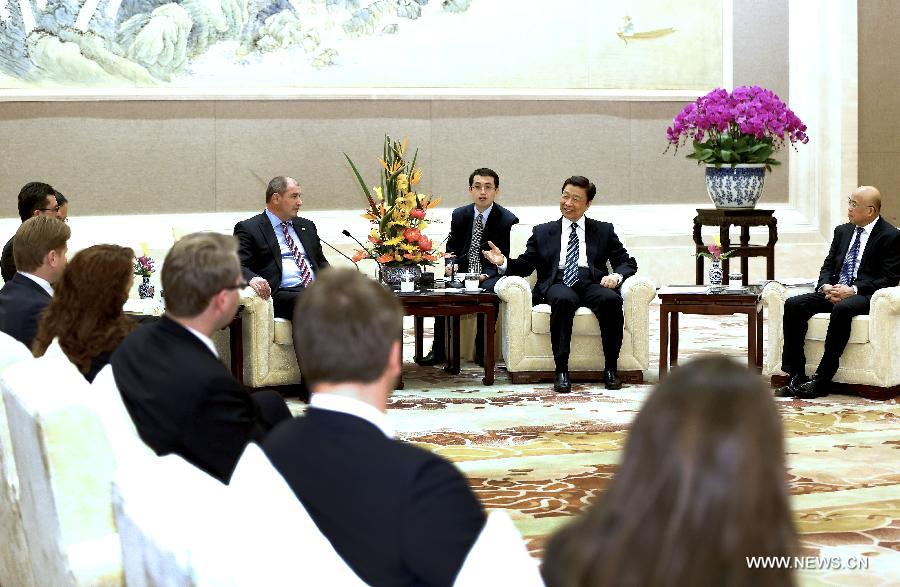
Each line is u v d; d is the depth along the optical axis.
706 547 0.97
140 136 10.47
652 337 9.19
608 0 11.58
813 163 12.12
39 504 2.54
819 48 12.03
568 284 7.31
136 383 2.73
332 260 10.81
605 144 11.71
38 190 6.67
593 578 1.02
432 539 1.64
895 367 6.55
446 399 6.67
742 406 0.99
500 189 11.48
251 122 10.73
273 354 6.79
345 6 10.85
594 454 5.21
